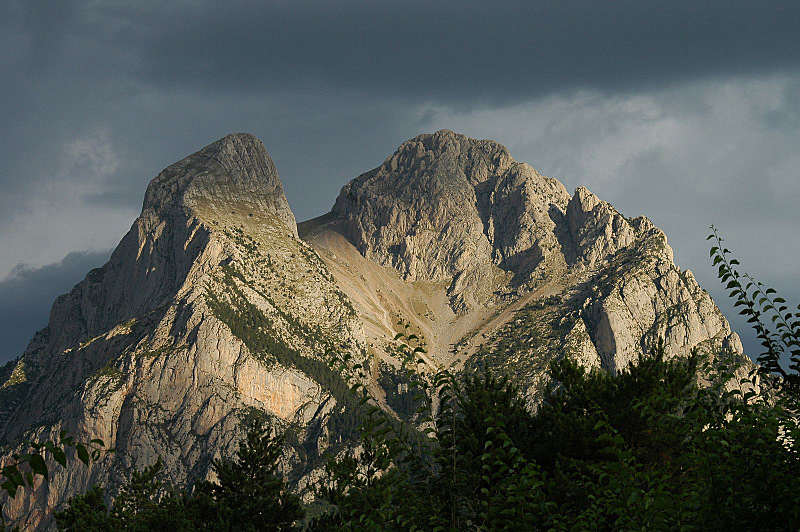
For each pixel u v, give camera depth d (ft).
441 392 182.50
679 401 171.12
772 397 187.11
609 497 165.68
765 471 155.63
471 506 179.11
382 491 189.16
